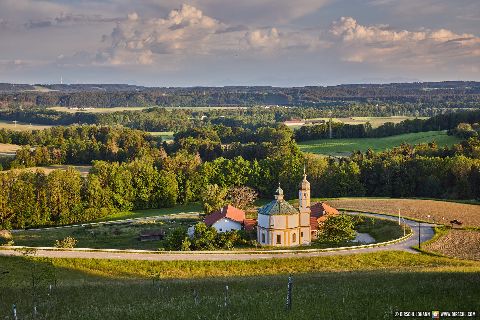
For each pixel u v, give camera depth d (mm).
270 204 108250
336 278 62281
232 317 38531
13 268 75875
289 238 106062
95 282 67188
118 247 112562
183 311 41500
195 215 152250
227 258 88875
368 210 138375
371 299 42281
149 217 155000
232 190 158375
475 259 89312
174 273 80125
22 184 153625
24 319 42250
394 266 83062
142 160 197625
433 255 92312
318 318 37000
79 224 154750
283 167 186125
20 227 151000
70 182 159750
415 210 136375
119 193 170000
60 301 51281
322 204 130625
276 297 46188
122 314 41969
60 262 83750
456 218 125438
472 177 162125
